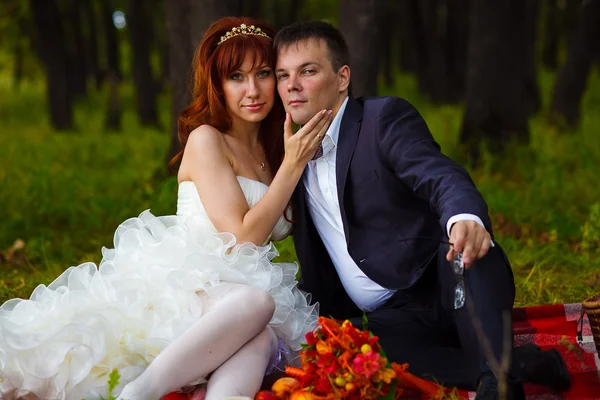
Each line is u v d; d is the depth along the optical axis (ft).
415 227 13.46
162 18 83.35
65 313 12.57
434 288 13.46
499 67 36.86
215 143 13.93
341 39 13.76
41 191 32.09
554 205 28.84
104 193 34.63
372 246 13.58
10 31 79.15
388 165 13.34
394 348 13.14
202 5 28.09
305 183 14.02
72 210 29.89
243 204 13.69
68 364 11.99
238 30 13.98
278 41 13.74
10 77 130.62
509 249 23.20
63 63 69.62
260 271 13.34
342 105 13.76
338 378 11.25
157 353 12.38
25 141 60.44
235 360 12.10
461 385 12.52
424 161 12.69
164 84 88.58
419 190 12.60
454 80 76.07
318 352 11.53
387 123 13.35
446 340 13.33
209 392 11.78
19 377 11.95
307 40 13.46
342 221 13.64
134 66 69.82
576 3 81.76
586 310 12.74
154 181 31.04
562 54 116.78
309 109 13.44
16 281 20.79
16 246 24.90
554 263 22.06
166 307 12.59
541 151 37.99
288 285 13.89
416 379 12.26
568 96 52.29
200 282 12.64
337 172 13.60
